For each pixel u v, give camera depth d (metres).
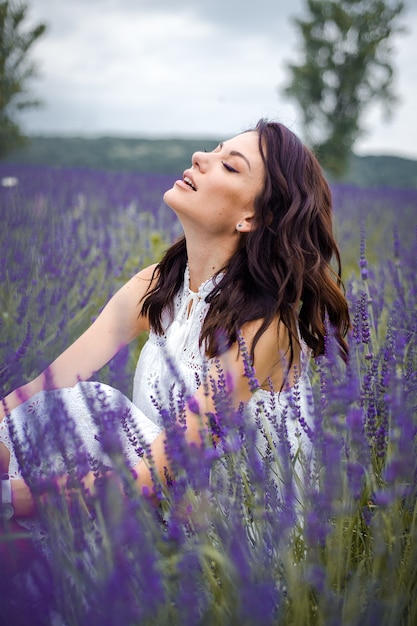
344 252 5.48
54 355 2.50
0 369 2.34
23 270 3.54
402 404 1.64
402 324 2.64
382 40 28.28
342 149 28.16
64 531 1.36
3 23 14.91
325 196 2.29
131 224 5.99
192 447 1.52
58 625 1.40
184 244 2.38
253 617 1.20
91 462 1.62
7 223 4.64
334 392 1.55
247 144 2.14
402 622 1.49
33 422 1.54
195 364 2.20
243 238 2.18
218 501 1.54
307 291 2.22
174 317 2.38
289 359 2.12
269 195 2.11
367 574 1.55
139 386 2.40
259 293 2.13
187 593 1.22
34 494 1.40
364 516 1.65
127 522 1.20
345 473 1.47
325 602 1.36
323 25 28.56
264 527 1.52
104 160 21.19
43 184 7.83
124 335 2.42
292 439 2.08
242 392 2.06
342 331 2.36
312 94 28.64
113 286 3.84
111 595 1.16
